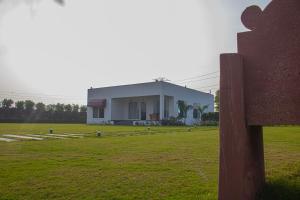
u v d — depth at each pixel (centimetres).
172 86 3309
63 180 410
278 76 271
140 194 342
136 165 521
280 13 276
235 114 277
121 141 1011
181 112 3422
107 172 461
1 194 345
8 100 4444
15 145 873
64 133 1502
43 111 4597
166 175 438
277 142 891
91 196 337
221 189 274
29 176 434
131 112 3650
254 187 308
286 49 271
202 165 519
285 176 408
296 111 263
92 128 2169
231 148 275
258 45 281
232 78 281
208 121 3338
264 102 275
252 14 287
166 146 830
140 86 3294
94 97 3791
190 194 339
